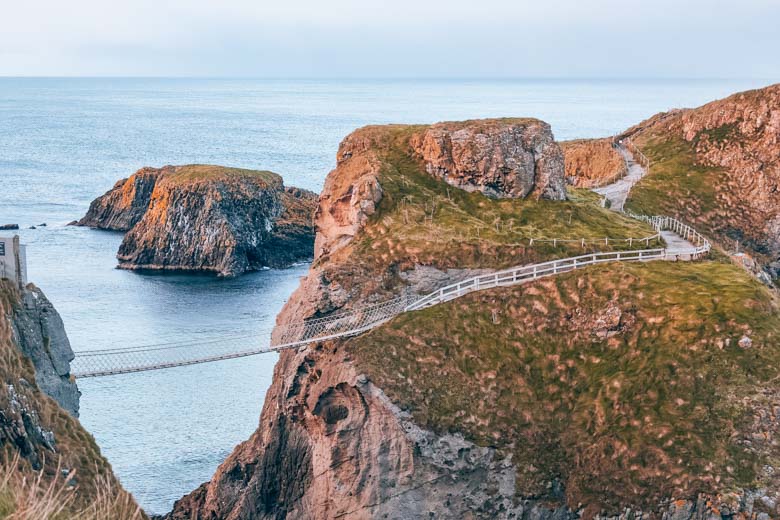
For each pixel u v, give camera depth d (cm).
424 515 8969
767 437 8312
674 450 8369
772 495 7969
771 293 10088
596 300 9794
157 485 9825
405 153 11862
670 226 12838
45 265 18788
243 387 12050
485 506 8906
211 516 9631
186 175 19875
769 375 8725
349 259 10181
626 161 16312
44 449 5778
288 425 9812
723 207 14738
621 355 9369
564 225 11256
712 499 8019
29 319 7025
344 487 9194
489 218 11106
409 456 9025
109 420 11056
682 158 15788
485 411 9175
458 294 10000
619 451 8575
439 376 9319
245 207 19675
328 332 9662
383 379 9125
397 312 9850
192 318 15038
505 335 9712
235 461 9894
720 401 8625
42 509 3133
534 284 10069
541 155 11856
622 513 8294
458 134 11662
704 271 10281
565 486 8762
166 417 11175
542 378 9456
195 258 19000
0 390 5731
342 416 9356
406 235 10444
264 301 16362
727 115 16125
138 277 18150
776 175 14962
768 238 14475
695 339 9088
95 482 5297
